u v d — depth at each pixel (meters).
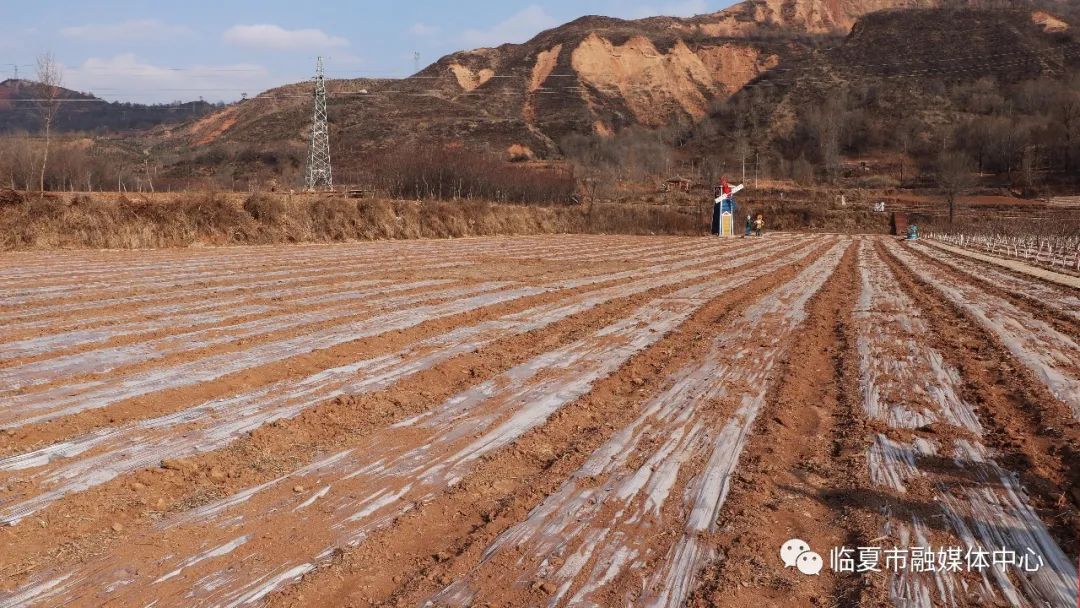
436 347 11.27
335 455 6.81
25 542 5.02
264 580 4.64
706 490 6.10
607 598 4.47
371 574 4.77
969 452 7.03
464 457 6.80
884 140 127.12
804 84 158.75
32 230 24.83
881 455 6.92
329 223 34.53
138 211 27.98
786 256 35.12
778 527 5.46
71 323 12.23
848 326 14.15
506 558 4.94
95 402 8.02
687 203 87.81
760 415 8.20
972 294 20.16
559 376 9.78
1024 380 9.79
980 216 80.38
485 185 65.38
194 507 5.65
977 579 4.73
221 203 30.58
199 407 8.00
